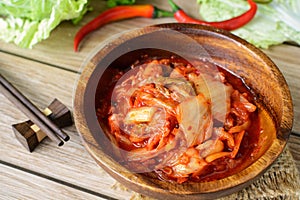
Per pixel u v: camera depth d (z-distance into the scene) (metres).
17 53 0.60
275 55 0.60
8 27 0.60
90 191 0.49
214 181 0.41
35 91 0.56
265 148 0.45
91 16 0.64
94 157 0.44
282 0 0.63
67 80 0.57
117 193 0.49
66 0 0.58
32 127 0.51
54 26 0.59
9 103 0.55
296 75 0.58
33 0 0.58
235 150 0.46
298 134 0.52
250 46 0.49
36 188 0.49
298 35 0.61
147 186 0.41
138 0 0.65
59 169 0.51
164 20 0.63
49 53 0.60
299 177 0.49
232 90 0.50
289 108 0.45
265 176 0.47
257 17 0.62
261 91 0.50
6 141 0.53
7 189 0.49
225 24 0.60
